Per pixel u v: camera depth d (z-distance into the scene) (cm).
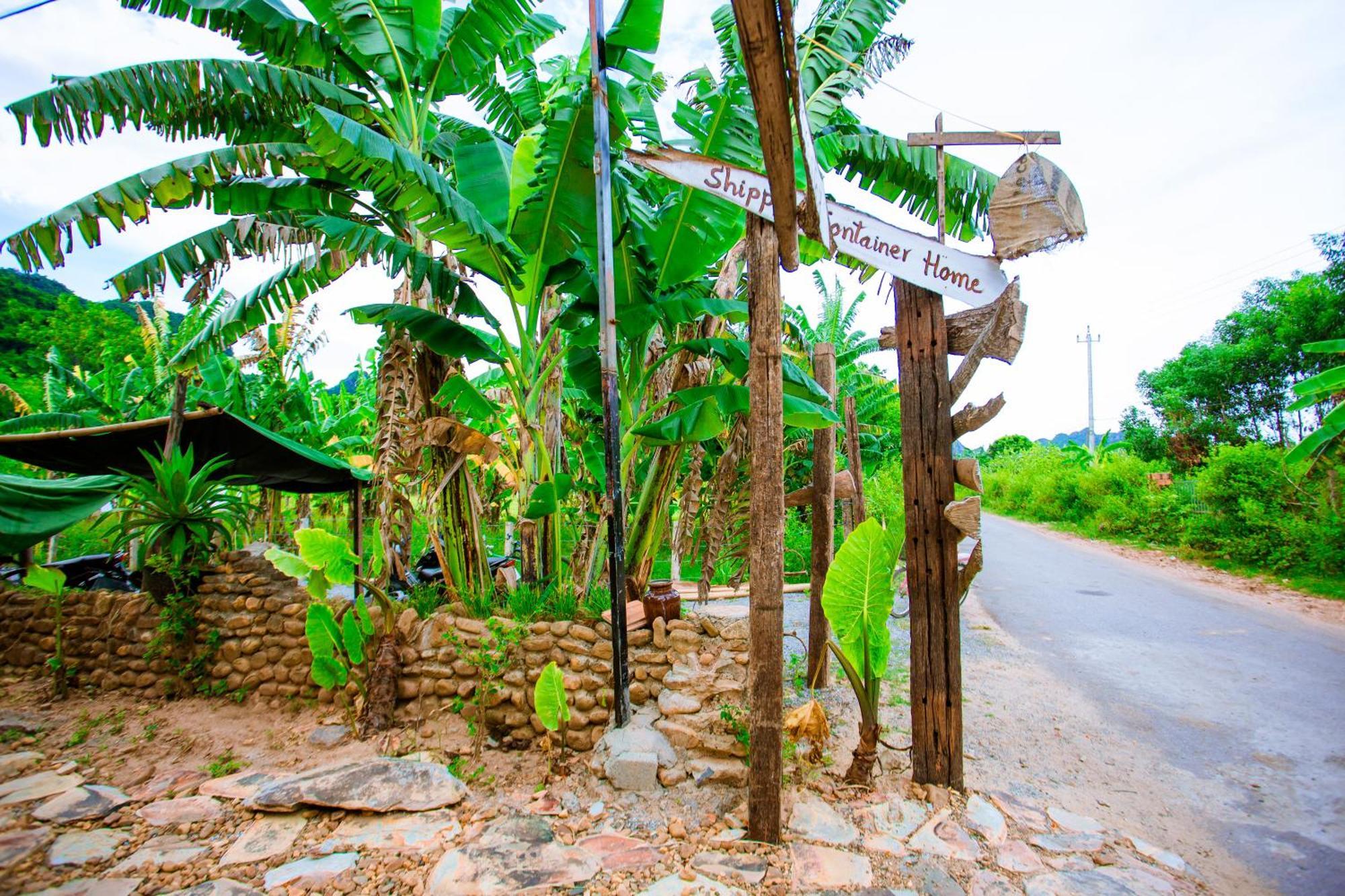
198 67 472
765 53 205
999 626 784
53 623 570
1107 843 325
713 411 453
